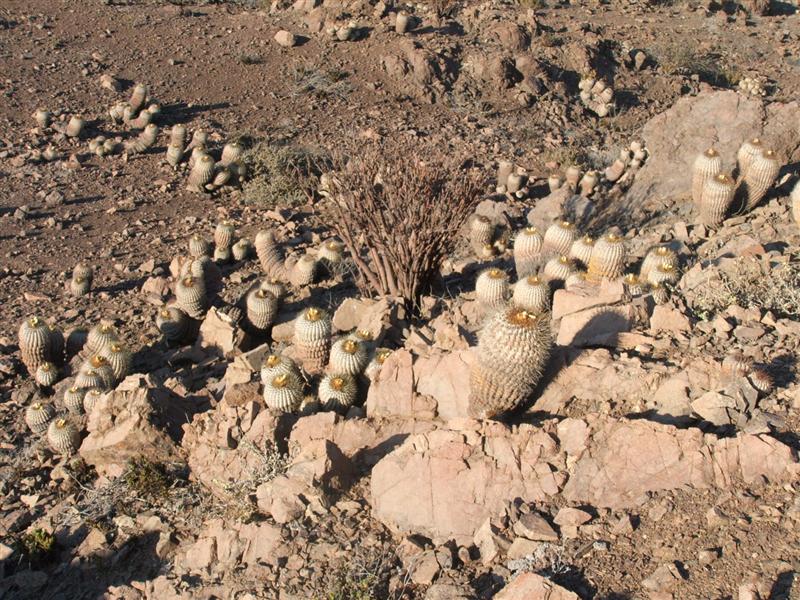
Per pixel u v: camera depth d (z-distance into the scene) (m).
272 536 6.01
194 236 14.11
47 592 6.52
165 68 21.88
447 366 7.07
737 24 27.42
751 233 10.91
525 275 10.99
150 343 11.33
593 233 13.55
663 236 11.75
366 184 10.74
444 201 10.72
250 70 22.02
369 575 5.50
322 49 22.94
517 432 5.93
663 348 7.05
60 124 19.02
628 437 5.77
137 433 7.50
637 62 23.38
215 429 7.36
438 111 20.72
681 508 5.37
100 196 16.50
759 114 13.72
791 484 5.36
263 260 13.11
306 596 5.50
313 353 8.65
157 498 7.16
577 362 6.78
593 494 5.62
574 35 24.03
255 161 17.33
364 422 6.92
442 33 23.58
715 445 5.58
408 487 5.96
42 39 22.80
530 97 21.25
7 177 16.97
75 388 9.19
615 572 5.04
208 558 6.18
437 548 5.62
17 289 13.16
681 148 14.05
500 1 26.36
